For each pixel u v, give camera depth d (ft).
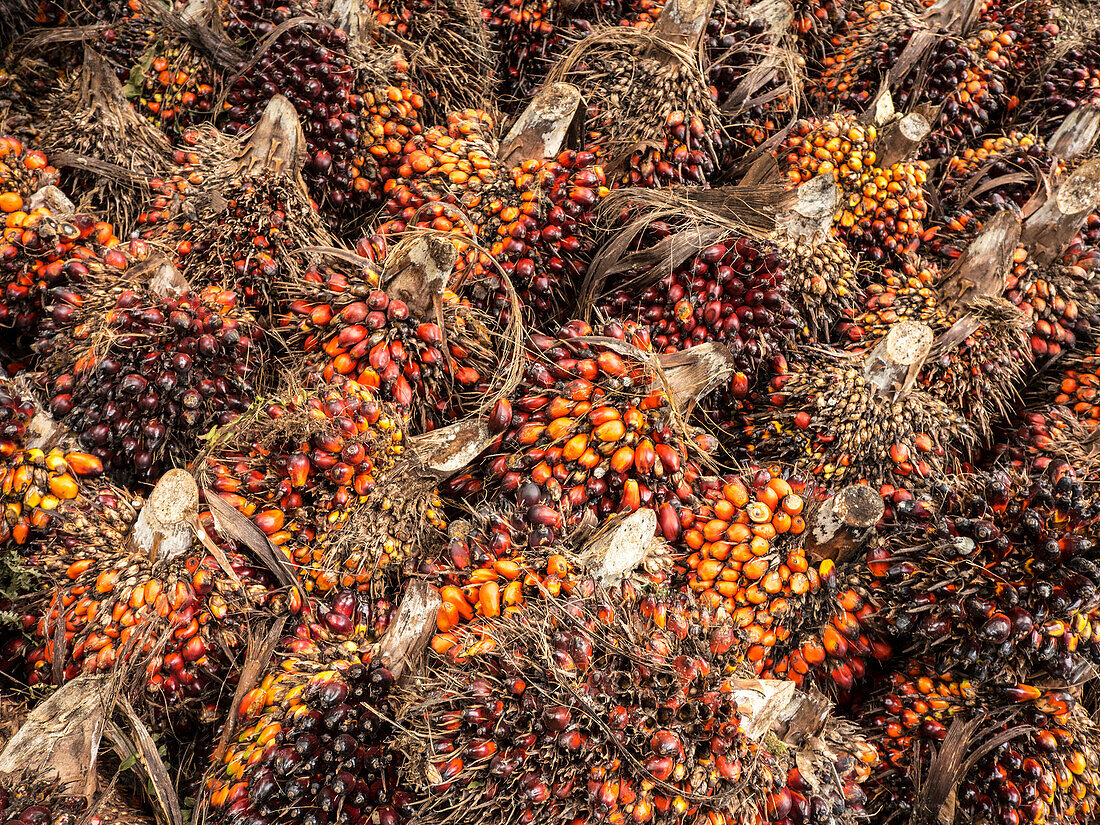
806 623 5.50
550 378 5.65
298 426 5.30
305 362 5.64
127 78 6.29
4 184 5.78
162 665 5.13
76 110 6.22
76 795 4.84
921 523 5.59
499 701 4.91
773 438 6.02
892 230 6.48
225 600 5.20
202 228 5.89
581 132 6.36
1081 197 6.23
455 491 5.76
